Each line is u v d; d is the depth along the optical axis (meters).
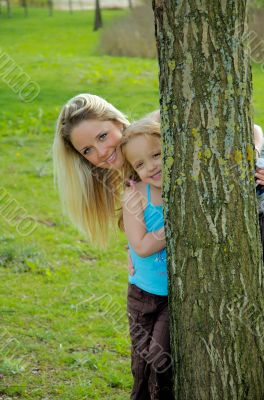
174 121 3.42
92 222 4.54
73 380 5.11
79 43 30.97
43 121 14.55
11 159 12.20
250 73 3.43
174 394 3.87
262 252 3.70
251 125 3.46
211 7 3.25
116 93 16.34
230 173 3.41
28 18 45.12
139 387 4.20
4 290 6.96
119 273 7.61
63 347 5.68
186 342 3.66
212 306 3.54
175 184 3.49
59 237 8.66
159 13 3.35
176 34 3.31
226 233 3.46
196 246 3.50
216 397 3.65
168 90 3.41
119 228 4.48
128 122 4.33
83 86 17.56
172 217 3.55
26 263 7.60
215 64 3.30
